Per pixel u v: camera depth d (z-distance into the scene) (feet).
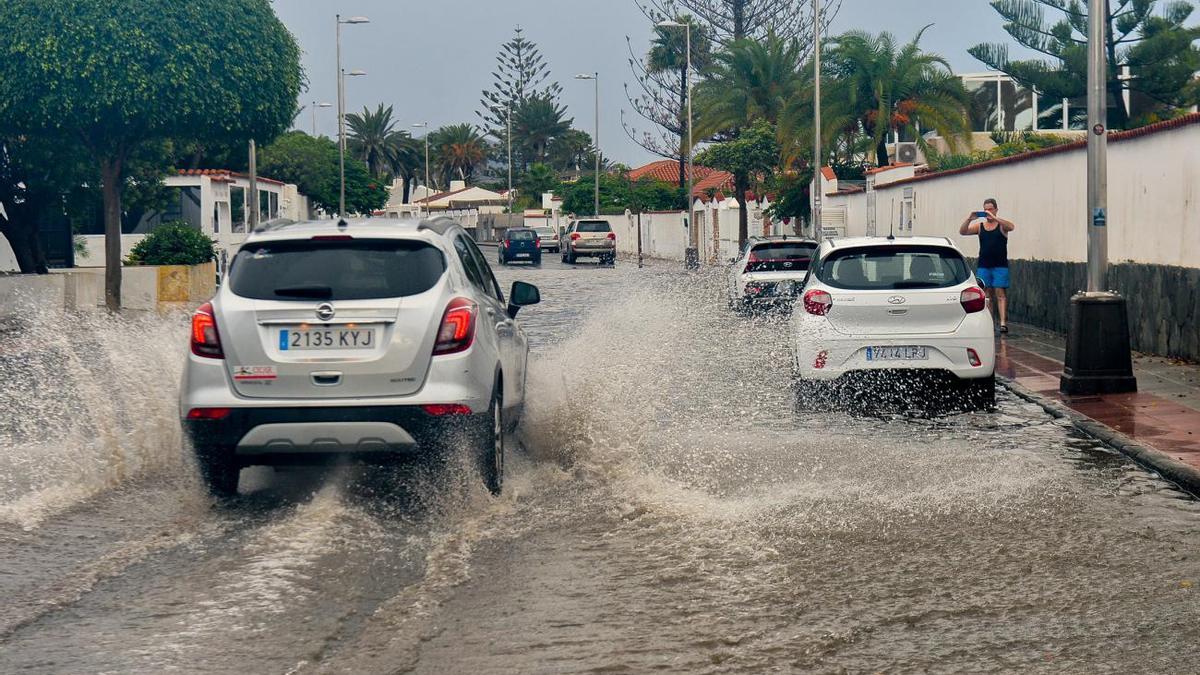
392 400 25.07
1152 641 17.43
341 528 23.97
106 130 87.35
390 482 28.22
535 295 33.47
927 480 28.53
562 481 28.22
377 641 17.42
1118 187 57.77
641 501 26.16
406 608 18.88
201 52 84.99
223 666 16.43
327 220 28.73
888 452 32.17
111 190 89.92
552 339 64.69
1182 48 138.10
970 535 23.43
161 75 84.12
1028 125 157.48
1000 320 65.51
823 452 32.12
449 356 25.41
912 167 108.06
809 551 22.27
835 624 18.21
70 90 82.74
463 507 25.76
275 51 90.94
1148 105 148.87
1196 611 18.75
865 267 40.65
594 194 278.26
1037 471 29.66
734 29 213.87
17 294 77.00
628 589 19.98
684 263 197.77
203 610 18.81
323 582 20.33
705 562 21.57
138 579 20.47
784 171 154.40
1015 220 75.00
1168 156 51.85
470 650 17.06
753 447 32.81
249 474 29.27
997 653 16.97
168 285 103.91
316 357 25.14
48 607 18.97
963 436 34.86
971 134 141.38
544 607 19.01
